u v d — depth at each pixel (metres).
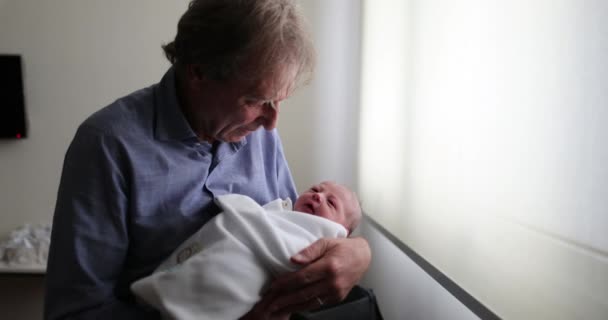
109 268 0.77
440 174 1.09
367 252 0.84
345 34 2.04
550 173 0.67
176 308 0.71
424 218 1.18
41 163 2.05
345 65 2.05
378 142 1.68
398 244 1.40
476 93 0.92
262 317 0.76
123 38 2.03
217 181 0.94
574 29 0.63
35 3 1.97
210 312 0.72
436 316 1.16
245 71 0.71
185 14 0.76
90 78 2.03
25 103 1.98
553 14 0.67
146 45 2.04
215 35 0.70
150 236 0.82
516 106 0.77
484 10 0.89
